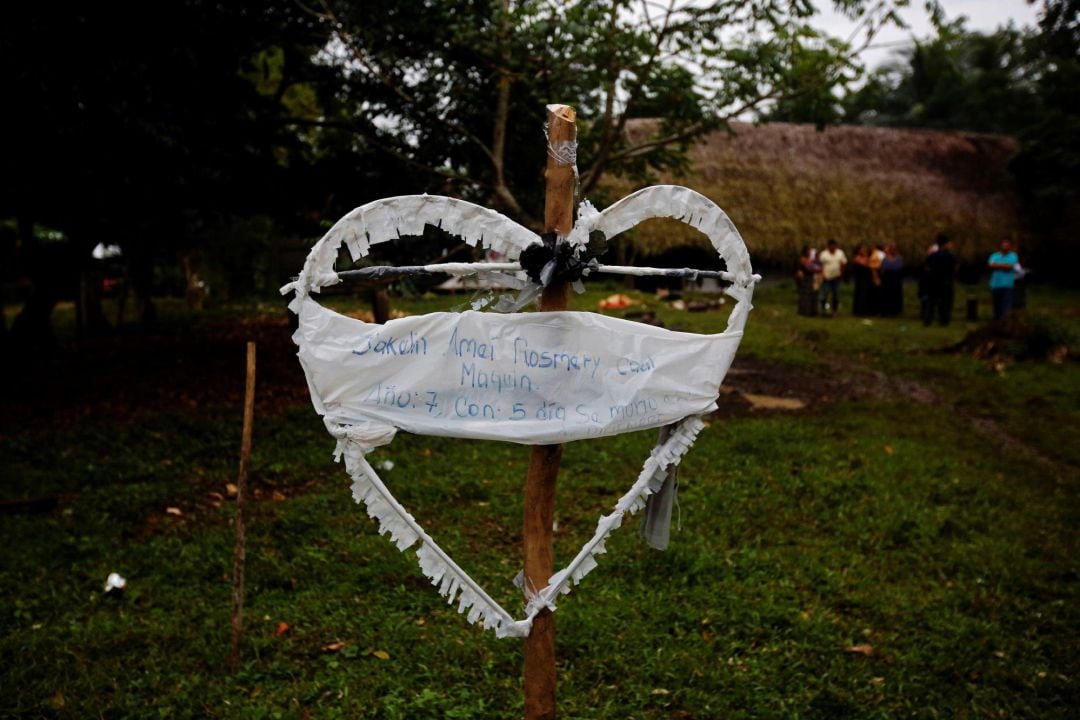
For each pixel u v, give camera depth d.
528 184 9.72
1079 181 25.98
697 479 7.48
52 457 7.47
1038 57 30.12
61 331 17.11
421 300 17.05
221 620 4.84
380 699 4.12
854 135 27.06
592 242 2.84
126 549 5.70
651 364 2.98
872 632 5.00
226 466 7.40
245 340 14.79
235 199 10.37
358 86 9.35
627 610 5.09
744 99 8.70
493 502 6.75
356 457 2.69
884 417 10.13
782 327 17.53
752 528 6.50
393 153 9.22
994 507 7.14
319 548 5.83
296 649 4.61
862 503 7.05
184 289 25.66
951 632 5.02
